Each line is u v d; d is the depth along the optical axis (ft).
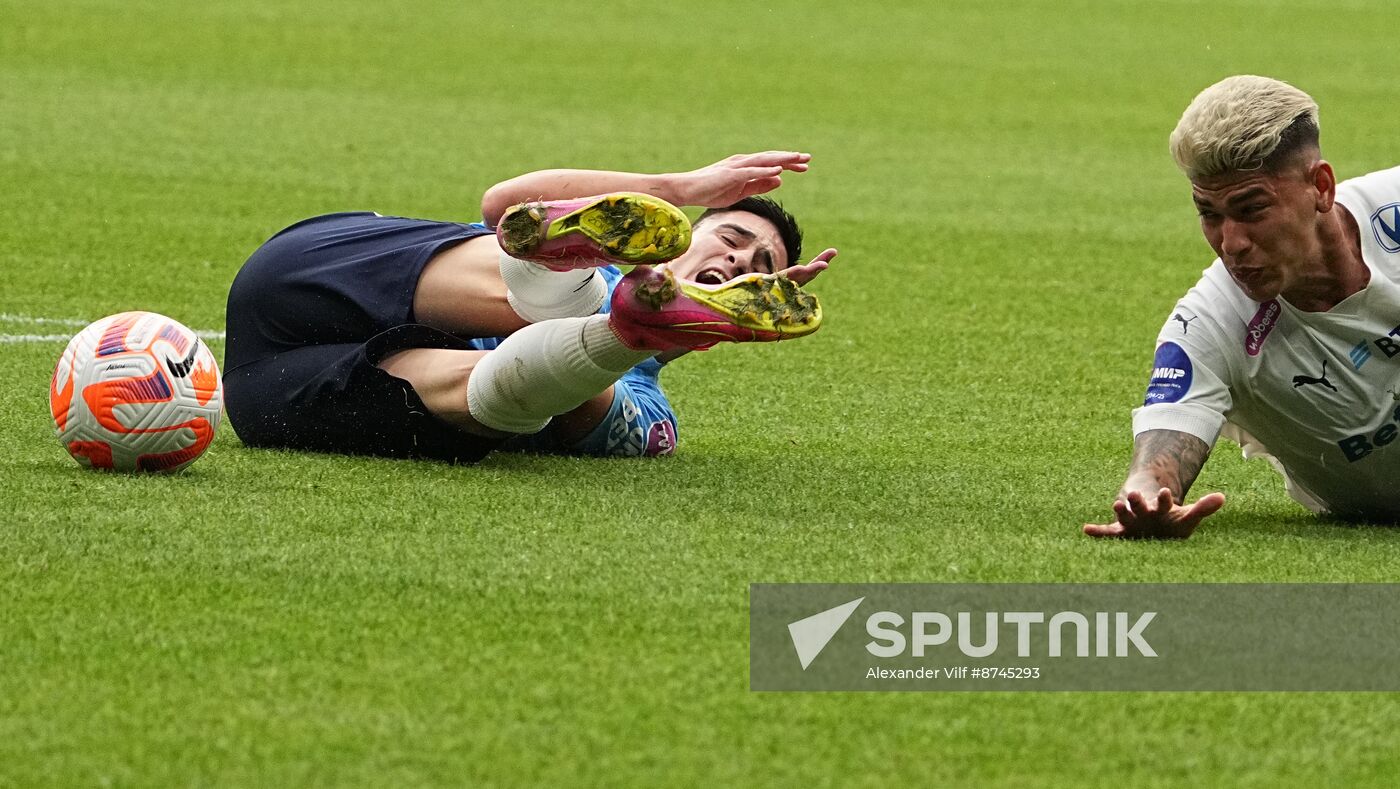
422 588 42.45
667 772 32.81
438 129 166.30
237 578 42.80
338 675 36.94
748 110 189.78
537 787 32.04
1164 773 33.58
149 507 48.73
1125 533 49.11
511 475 55.21
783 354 83.92
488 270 57.52
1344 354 50.06
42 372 70.13
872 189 146.00
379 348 55.98
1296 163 46.39
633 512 50.34
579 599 41.98
